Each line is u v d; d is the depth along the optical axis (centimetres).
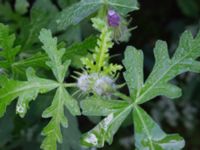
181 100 85
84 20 59
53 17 52
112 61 78
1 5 59
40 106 57
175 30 88
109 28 47
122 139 86
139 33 90
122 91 77
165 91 43
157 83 43
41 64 48
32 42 54
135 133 42
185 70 43
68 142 58
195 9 84
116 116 42
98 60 42
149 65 86
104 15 49
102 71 43
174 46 86
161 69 44
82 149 58
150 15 91
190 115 88
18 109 43
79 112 43
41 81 43
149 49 88
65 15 50
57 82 43
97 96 42
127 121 61
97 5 49
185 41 44
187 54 44
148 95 43
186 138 89
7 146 70
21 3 59
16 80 44
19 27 59
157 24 91
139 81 43
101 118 57
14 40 50
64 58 48
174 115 88
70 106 43
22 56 54
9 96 43
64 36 56
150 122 42
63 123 43
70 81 61
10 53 47
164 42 44
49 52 44
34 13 55
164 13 91
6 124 61
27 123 62
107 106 42
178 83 85
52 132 43
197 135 89
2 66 48
